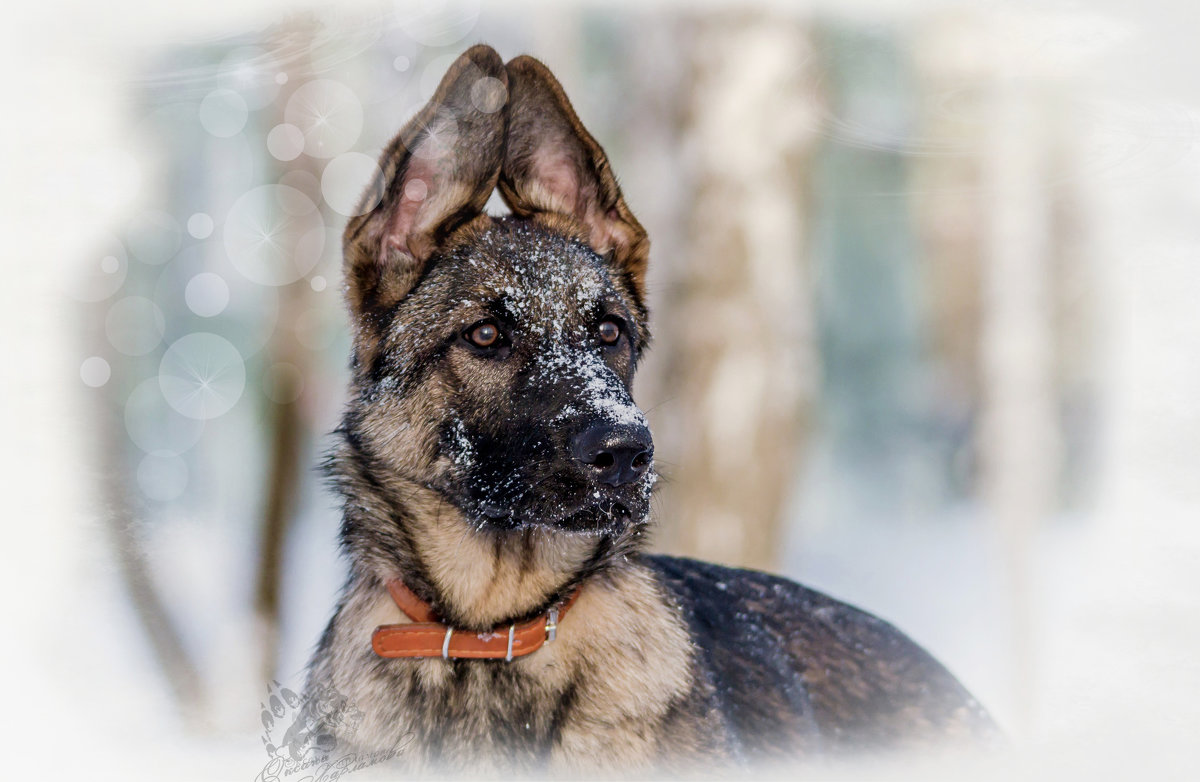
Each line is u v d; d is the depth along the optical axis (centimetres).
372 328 346
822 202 1359
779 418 734
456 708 321
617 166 769
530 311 330
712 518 722
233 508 758
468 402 325
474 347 329
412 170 343
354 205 347
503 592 325
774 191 742
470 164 349
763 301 734
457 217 348
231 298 759
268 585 643
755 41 742
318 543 741
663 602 353
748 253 734
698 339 731
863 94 803
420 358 334
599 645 329
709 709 333
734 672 368
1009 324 848
